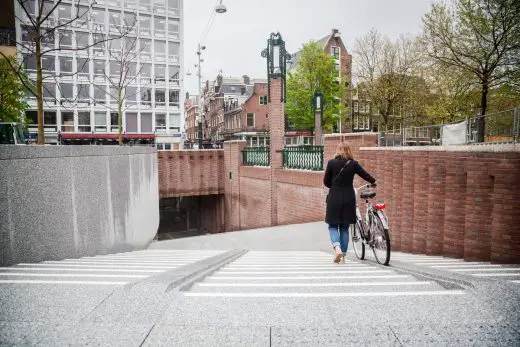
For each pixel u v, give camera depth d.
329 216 5.07
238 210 21.25
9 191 4.52
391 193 8.70
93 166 6.74
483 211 5.85
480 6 19.75
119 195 8.11
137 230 9.47
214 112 73.31
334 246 5.11
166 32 46.09
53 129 40.38
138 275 3.62
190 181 23.33
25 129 19.03
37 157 5.05
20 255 4.74
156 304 2.54
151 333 2.06
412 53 31.56
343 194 5.03
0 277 3.57
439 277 3.45
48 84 39.19
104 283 3.14
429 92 29.27
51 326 2.14
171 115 47.28
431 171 7.11
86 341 1.95
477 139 10.12
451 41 21.47
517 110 8.40
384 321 2.29
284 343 1.96
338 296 2.88
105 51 41.47
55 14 38.16
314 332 2.09
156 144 46.47
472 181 5.98
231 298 2.80
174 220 33.00
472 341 1.97
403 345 1.93
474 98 23.70
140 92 45.16
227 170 22.78
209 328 2.14
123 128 44.38
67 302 2.58
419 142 13.48
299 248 8.94
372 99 33.75
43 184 5.18
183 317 2.35
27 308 2.46
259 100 55.88
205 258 6.08
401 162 8.26
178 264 5.02
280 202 16.28
